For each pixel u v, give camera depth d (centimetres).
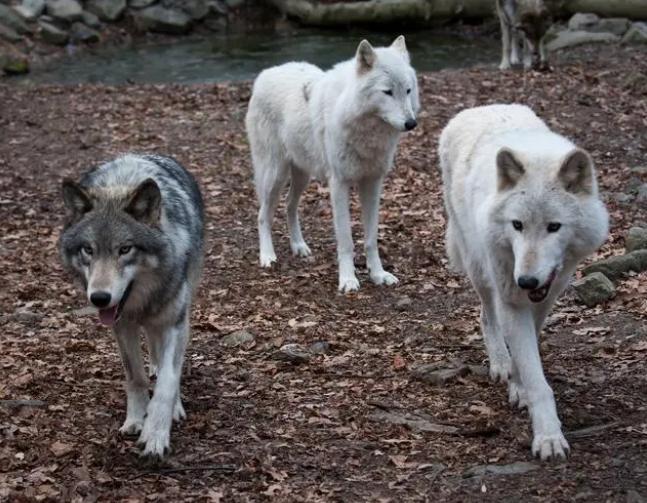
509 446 666
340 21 2928
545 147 658
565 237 612
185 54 2750
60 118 1850
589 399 727
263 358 862
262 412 739
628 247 1056
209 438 697
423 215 1280
